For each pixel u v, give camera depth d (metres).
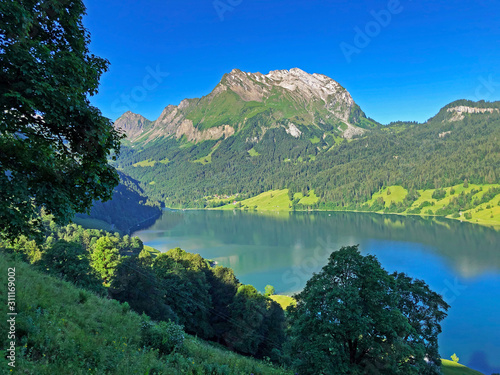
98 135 8.40
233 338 48.50
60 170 8.61
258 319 47.31
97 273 39.38
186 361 12.14
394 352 18.91
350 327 19.08
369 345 19.41
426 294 25.48
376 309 20.27
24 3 7.93
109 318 13.48
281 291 87.94
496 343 59.47
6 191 7.00
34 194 7.79
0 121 7.23
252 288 52.06
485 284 88.31
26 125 7.94
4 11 6.66
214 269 63.19
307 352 19.61
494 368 52.66
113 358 9.17
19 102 7.32
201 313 48.41
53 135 8.71
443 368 47.09
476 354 56.38
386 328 19.34
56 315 10.23
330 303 20.08
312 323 20.80
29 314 8.96
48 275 15.98
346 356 19.41
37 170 8.15
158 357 11.90
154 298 39.25
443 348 58.53
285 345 25.03
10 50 7.02
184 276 49.28
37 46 7.61
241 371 14.46
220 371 12.57
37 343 7.70
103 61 10.51
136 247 119.12
